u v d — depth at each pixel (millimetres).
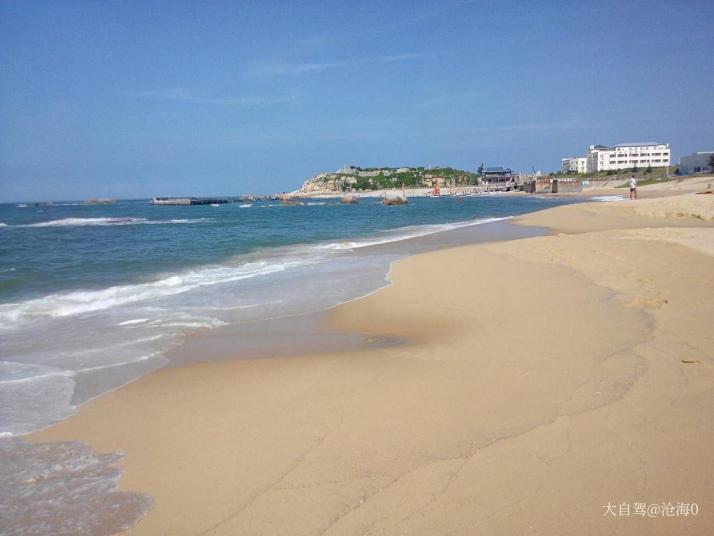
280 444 4766
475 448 4453
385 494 3885
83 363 7535
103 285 13836
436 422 4992
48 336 8977
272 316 10125
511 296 10328
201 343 8445
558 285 10984
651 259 13219
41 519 3869
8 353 8070
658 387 5422
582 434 4570
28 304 11266
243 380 6551
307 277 14312
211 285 13422
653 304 8820
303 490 4012
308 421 5207
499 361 6594
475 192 144000
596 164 159375
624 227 24297
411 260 15945
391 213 57875
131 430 5297
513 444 4473
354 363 6953
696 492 3719
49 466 4641
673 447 4289
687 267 11961
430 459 4328
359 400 5656
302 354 7582
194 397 6082
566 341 7180
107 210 100812
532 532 3408
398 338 8242
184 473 4402
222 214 72062
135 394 6273
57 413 5820
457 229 29156
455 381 6023
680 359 6176
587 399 5250
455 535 3418
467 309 9641
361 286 12703
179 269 16562
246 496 3996
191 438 5031
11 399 6234
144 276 15242
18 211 99250
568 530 3406
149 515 3855
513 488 3859
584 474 3986
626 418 4805
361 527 3539
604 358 6387
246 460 4531
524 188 125812
